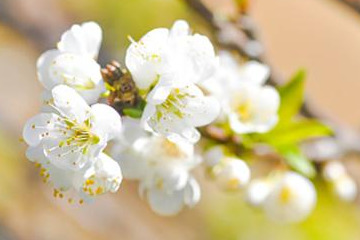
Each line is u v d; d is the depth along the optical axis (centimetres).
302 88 40
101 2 48
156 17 47
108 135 34
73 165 34
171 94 35
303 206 41
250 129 39
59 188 35
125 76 35
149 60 35
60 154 34
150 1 46
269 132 40
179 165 37
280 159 41
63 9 53
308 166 40
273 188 41
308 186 41
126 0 47
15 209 55
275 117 39
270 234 56
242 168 38
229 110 39
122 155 37
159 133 35
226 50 42
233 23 42
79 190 34
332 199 50
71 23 53
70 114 34
